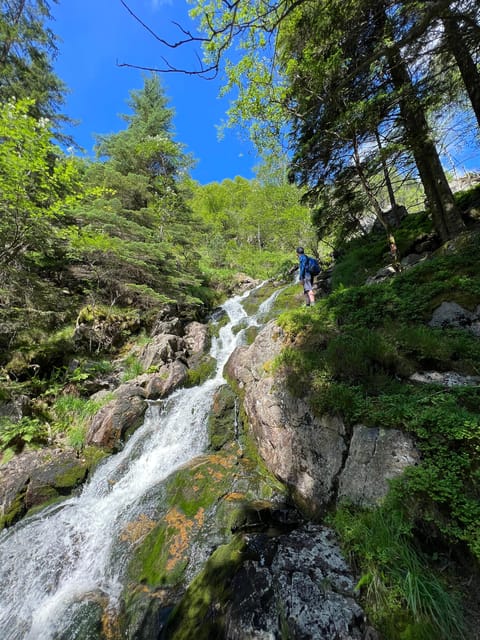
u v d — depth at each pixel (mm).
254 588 2375
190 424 6082
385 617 1992
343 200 9984
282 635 2020
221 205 31625
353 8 5074
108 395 7500
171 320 11664
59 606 3363
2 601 3619
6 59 9617
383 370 4191
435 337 4109
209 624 2375
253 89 7754
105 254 10289
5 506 4941
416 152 7281
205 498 4105
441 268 5445
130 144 15359
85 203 11453
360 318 5328
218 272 18641
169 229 13922
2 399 6723
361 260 9797
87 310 10070
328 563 2535
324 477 3471
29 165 5875
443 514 2314
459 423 2654
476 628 1830
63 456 5941
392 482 2627
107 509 4703
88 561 3926
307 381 4309
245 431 5531
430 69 6176
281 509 3646
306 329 5566
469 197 8078
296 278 15617
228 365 7859
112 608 3189
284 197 20844
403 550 2260
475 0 4125
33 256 9281
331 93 4426
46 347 8367
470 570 2119
